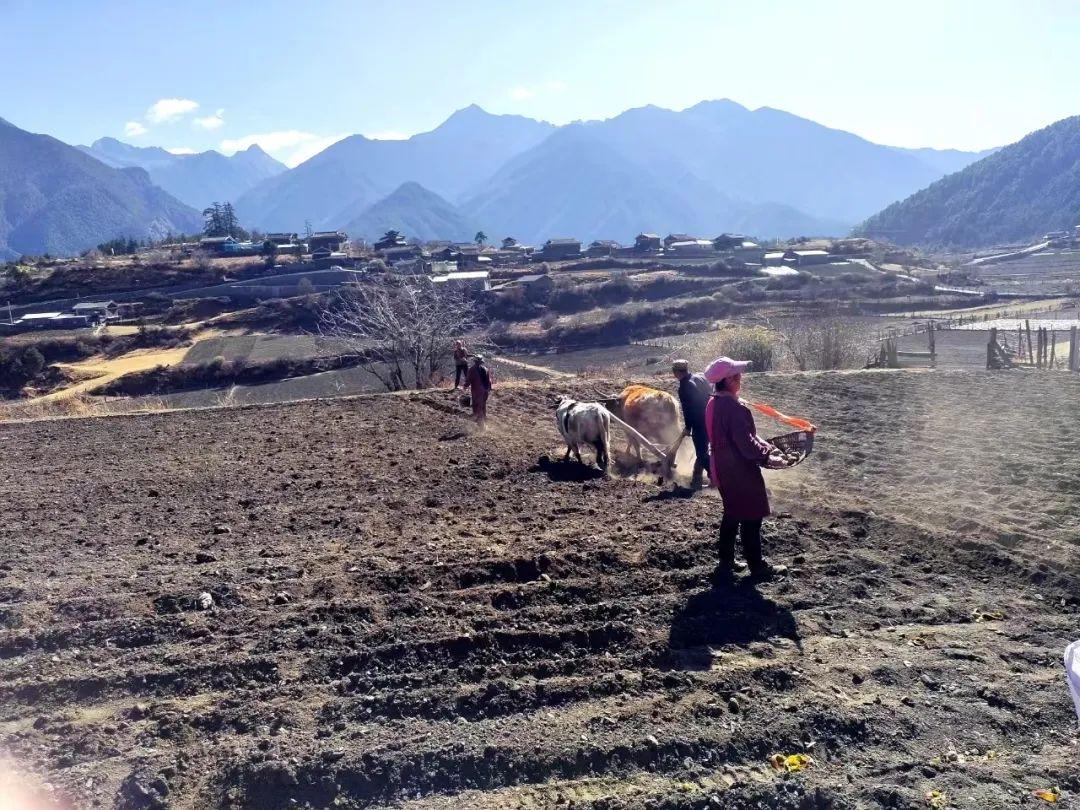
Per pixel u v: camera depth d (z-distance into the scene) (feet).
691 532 27.73
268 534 30.14
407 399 57.47
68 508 34.81
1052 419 42.52
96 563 27.76
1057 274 425.28
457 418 51.21
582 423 37.45
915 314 229.45
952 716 17.13
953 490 31.24
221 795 15.94
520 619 22.09
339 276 330.34
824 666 19.17
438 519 31.01
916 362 102.01
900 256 485.56
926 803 14.69
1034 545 25.31
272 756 16.70
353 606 22.99
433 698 18.58
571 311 276.00
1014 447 36.94
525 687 18.78
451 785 16.02
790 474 34.60
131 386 156.66
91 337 231.71
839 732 16.83
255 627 22.33
